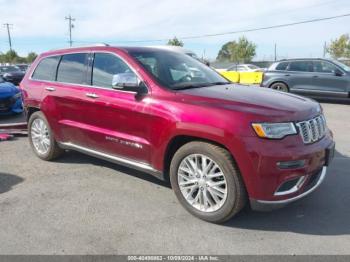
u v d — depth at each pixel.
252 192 3.42
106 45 4.85
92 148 4.97
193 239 3.46
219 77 5.01
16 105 9.54
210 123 3.51
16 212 4.04
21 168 5.50
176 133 3.77
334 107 12.00
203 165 3.71
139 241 3.44
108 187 4.73
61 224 3.77
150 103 4.03
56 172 5.31
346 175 5.05
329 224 3.71
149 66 4.36
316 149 3.57
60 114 5.30
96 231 3.62
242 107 3.54
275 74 13.50
